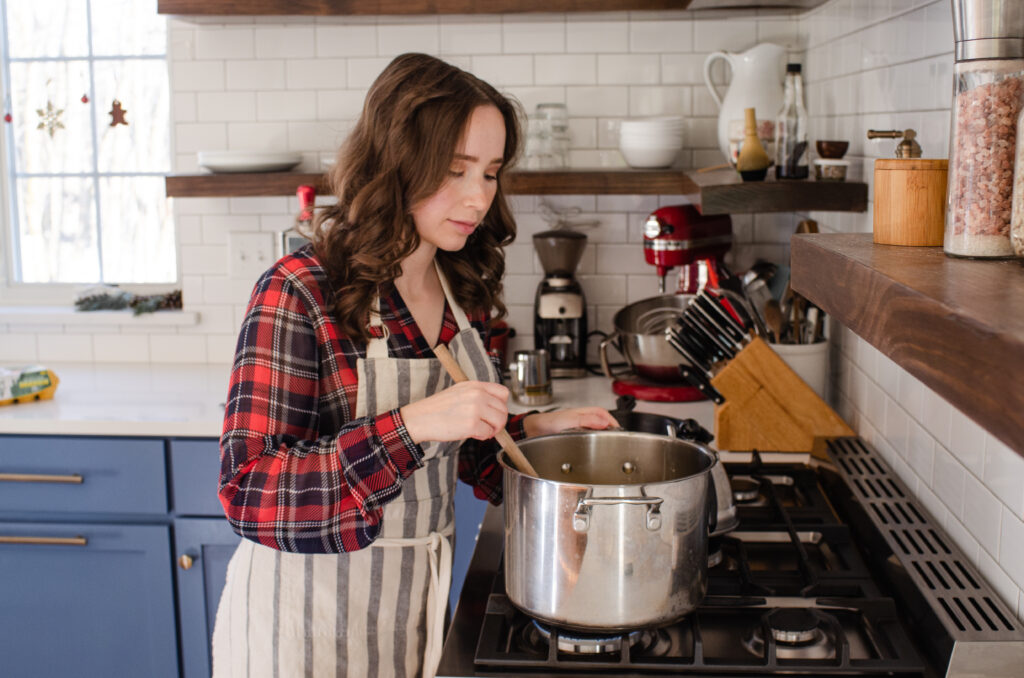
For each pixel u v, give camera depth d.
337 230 1.40
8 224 3.12
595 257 2.92
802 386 2.06
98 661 2.42
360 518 1.25
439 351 1.32
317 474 1.26
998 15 0.92
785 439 2.07
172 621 2.38
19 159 3.11
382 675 1.49
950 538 1.46
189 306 3.01
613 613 1.18
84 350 3.04
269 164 2.71
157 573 2.36
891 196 1.13
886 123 1.89
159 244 3.12
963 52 0.96
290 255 1.41
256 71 2.90
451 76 1.33
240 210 2.94
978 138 0.94
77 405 2.47
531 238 2.90
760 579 1.44
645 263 2.91
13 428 2.33
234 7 2.58
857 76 2.12
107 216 3.11
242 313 2.99
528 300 2.94
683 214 2.58
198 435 2.31
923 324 0.73
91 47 3.05
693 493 1.19
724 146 2.63
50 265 3.13
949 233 0.99
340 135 2.89
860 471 1.80
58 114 3.08
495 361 1.67
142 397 2.56
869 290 0.89
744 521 1.66
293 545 1.26
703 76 2.83
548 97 2.86
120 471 2.33
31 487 2.36
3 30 3.06
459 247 1.39
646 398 2.54
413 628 1.50
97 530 2.35
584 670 1.20
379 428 1.25
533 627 1.33
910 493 1.67
